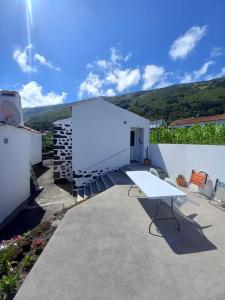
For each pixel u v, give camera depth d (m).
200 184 5.77
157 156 9.47
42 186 11.30
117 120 10.02
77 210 4.82
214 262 2.90
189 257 3.01
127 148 10.23
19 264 3.11
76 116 9.47
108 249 3.22
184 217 4.06
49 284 2.50
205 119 27.92
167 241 3.46
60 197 9.09
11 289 2.54
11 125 7.09
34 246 3.46
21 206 7.88
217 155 5.55
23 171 8.47
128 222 4.18
